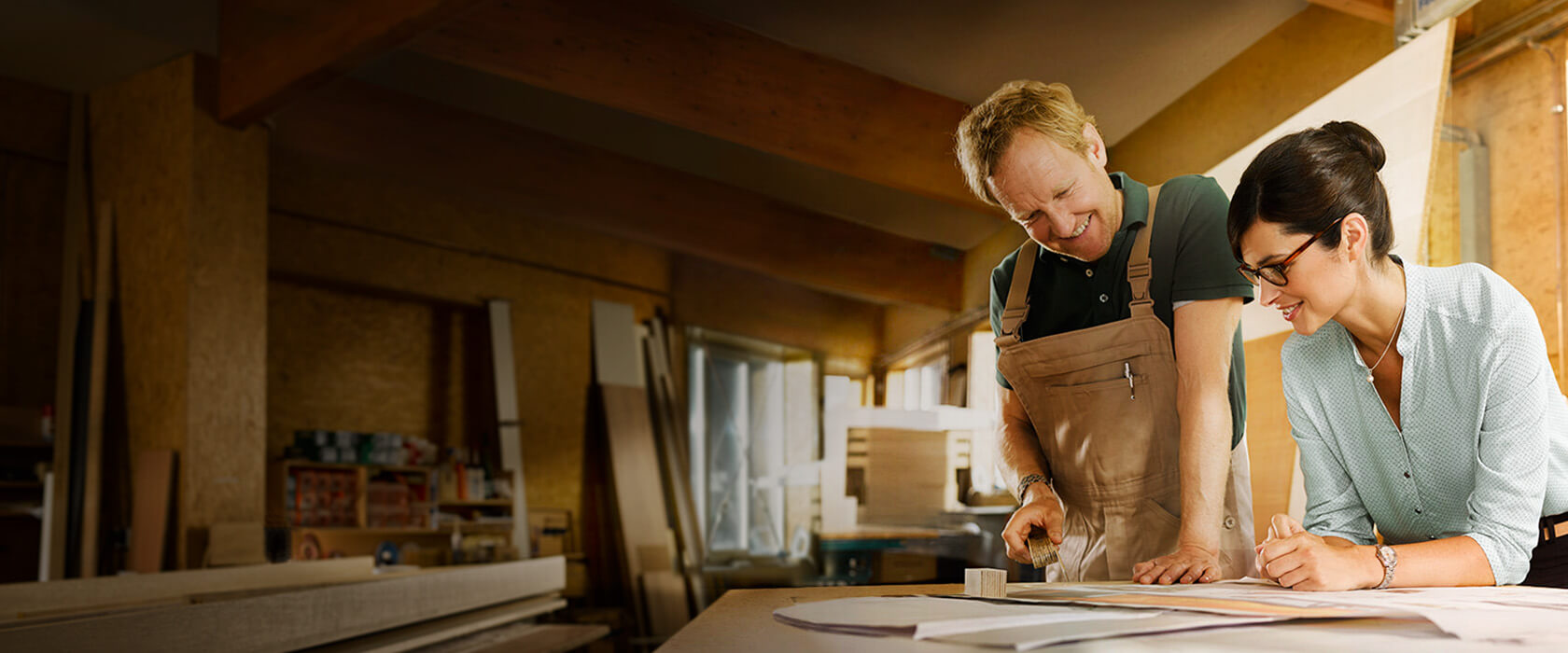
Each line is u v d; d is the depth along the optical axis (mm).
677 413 8812
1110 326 1680
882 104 4527
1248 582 1201
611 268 8820
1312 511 1463
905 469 6727
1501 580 1138
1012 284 1840
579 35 4984
